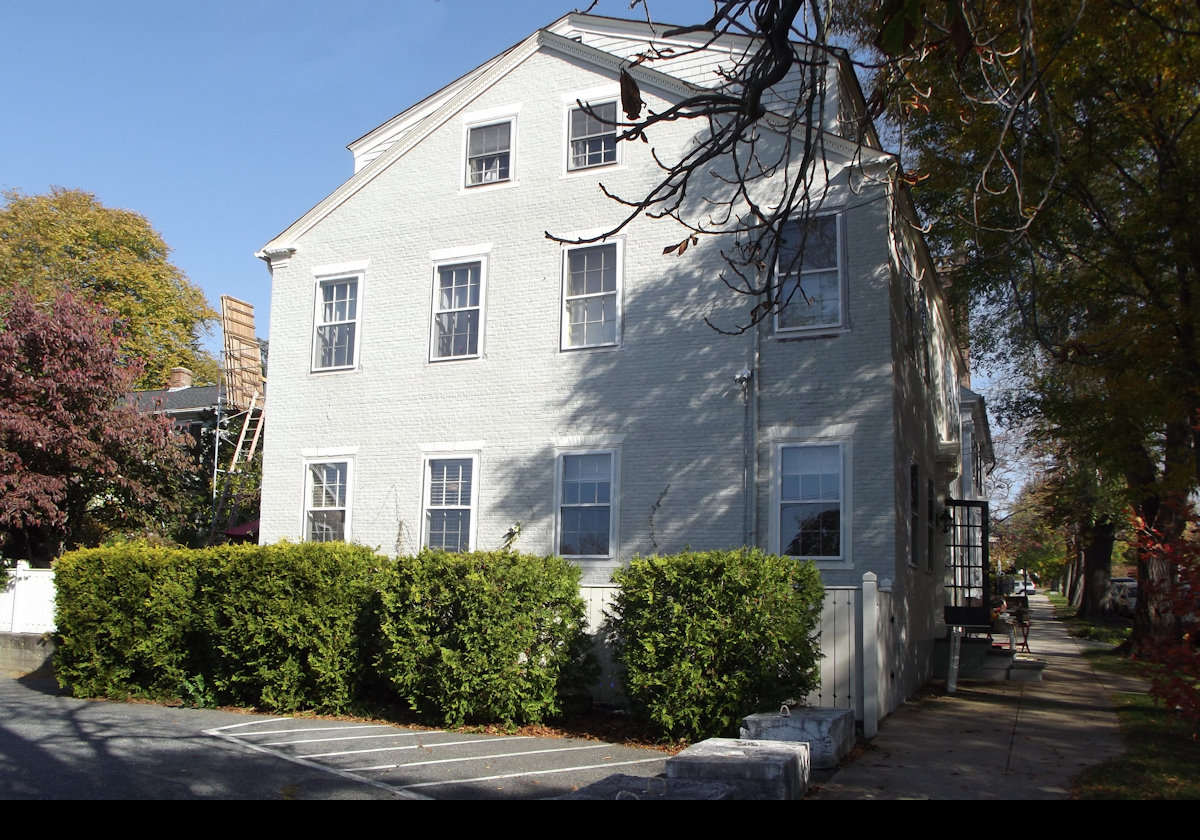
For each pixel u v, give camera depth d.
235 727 11.66
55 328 20.06
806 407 14.48
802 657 10.40
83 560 14.63
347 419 17.97
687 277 15.63
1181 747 10.13
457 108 18.08
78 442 19.56
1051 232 14.51
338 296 18.58
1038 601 65.38
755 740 8.79
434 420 17.20
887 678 12.52
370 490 17.52
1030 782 8.56
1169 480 13.00
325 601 12.80
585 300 16.45
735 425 14.88
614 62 16.86
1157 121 13.47
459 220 17.67
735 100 7.24
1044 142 13.67
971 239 15.58
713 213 15.62
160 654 13.88
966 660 17.64
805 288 14.78
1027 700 14.33
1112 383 13.43
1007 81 8.91
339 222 18.75
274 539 18.12
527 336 16.72
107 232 40.56
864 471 13.98
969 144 13.98
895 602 13.49
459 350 17.33
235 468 25.95
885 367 14.10
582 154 16.95
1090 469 30.41
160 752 9.89
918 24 6.63
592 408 15.98
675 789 7.39
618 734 11.16
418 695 12.12
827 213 14.73
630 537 15.30
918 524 16.17
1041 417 20.06
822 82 7.77
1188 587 9.70
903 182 10.32
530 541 16.05
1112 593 39.88
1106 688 15.91
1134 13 12.04
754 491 14.54
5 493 18.70
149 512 22.75
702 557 10.71
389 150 18.48
